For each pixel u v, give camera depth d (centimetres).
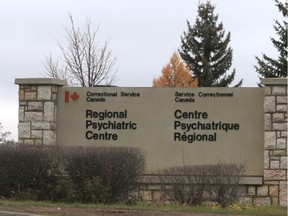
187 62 6066
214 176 1452
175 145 1720
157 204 1461
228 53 6066
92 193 1420
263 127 1695
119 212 1254
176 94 1728
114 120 1747
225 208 1388
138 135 1736
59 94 1775
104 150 1448
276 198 1655
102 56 3403
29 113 1755
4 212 1216
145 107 1738
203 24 6112
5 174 1469
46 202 1404
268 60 4184
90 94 1761
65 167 1453
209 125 1712
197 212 1287
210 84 5872
